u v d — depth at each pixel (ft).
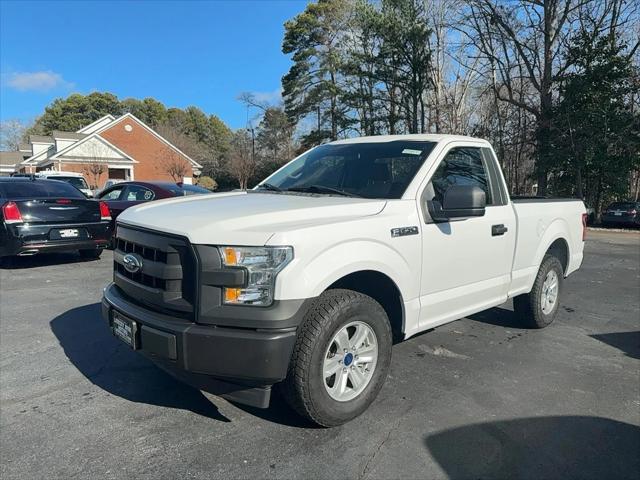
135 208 11.76
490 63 98.27
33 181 27.61
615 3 83.25
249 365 8.77
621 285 26.50
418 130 106.52
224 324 8.87
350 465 9.02
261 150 164.66
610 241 54.34
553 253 18.34
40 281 23.73
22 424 10.29
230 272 8.77
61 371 13.04
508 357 14.69
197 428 10.23
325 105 134.51
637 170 85.46
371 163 13.21
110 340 15.44
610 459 9.43
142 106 260.21
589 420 10.91
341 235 9.76
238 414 10.85
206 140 253.03
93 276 25.07
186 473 8.69
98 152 136.56
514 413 11.14
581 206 19.62
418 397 11.83
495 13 88.69
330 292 9.94
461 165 13.57
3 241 25.27
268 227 9.23
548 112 86.79
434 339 16.22
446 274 12.41
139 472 8.70
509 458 9.36
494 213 14.14
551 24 86.79
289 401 9.74
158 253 9.73
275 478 8.59
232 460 9.09
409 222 11.27
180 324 9.05
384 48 99.04
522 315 17.26
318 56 130.82
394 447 9.63
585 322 18.76
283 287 8.82
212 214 9.88
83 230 27.25
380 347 10.78
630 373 13.65
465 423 10.62
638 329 17.93
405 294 11.25
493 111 106.42
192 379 9.60
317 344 9.38
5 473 8.62
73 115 254.88
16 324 16.92
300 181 13.92
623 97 81.56
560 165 85.92
